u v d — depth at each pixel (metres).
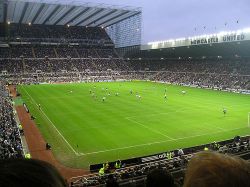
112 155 34.50
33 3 94.62
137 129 45.41
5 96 66.94
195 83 110.31
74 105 65.00
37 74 122.44
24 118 52.59
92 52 148.62
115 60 147.25
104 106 64.00
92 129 45.25
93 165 29.03
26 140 40.00
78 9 108.31
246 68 110.81
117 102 69.12
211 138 41.31
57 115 54.97
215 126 47.56
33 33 141.75
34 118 52.16
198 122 50.00
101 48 153.88
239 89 92.94
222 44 102.75
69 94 82.00
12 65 124.38
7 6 97.75
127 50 145.25
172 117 53.62
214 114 56.47
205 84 106.94
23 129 45.41
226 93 88.19
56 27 149.38
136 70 143.38
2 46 133.88
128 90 92.62
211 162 1.45
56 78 122.25
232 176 1.38
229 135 42.81
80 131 44.16
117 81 126.94
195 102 70.12
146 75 137.12
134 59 149.50
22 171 1.22
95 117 53.28
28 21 136.38
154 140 40.12
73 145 37.88
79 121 50.28
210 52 120.44
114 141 39.50
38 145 37.88
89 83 116.12
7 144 30.95
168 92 88.81
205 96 80.81
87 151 35.72
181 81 118.44
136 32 136.50
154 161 28.75
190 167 1.49
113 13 119.00
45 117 53.34
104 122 49.62
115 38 154.25
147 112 57.81
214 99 75.31
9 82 110.38
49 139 40.38
